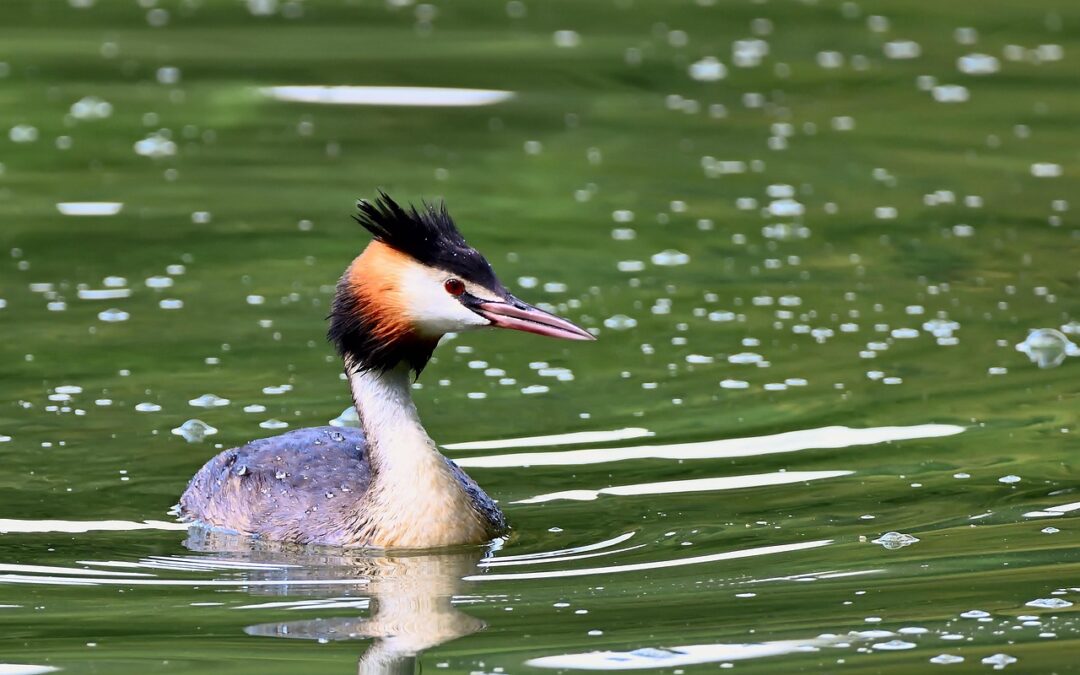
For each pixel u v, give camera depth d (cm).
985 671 909
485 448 1322
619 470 1277
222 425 1361
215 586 1063
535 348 1565
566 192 2034
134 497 1231
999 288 1705
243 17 2867
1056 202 1994
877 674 905
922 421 1367
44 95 2395
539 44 2705
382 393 1170
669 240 1862
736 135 2278
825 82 2530
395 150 2194
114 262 1769
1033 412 1384
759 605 1012
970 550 1105
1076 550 1099
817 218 1945
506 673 912
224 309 1639
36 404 1395
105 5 2942
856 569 1074
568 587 1055
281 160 2144
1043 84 2525
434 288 1150
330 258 1792
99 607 1024
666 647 944
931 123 2334
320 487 1192
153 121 2295
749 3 3016
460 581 1070
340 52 2636
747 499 1216
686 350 1544
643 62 2614
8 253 1788
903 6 2997
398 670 912
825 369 1491
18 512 1195
